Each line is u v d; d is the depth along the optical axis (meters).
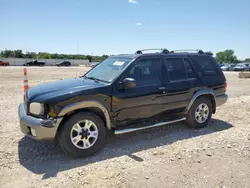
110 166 3.48
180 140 4.57
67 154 3.81
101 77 4.49
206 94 5.40
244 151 4.00
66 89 3.81
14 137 4.64
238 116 6.38
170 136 4.80
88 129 3.84
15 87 11.81
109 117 4.05
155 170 3.35
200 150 4.05
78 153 3.76
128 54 4.98
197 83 5.15
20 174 3.26
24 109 4.06
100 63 5.32
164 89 4.62
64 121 3.67
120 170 3.34
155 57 4.70
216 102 5.55
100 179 3.11
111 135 4.83
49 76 20.34
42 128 3.48
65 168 3.44
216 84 5.50
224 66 43.59
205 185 2.99
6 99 8.45
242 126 5.48
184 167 3.44
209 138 4.67
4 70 29.86
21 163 3.59
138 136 4.80
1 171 3.33
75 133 3.75
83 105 3.72
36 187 2.94
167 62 4.84
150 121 4.75
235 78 20.95
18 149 4.09
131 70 4.32
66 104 3.60
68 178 3.15
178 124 5.62
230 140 4.53
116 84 4.09
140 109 4.39
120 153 3.97
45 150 4.07
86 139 3.82
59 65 57.03
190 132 5.06
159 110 4.67
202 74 5.30
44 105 3.54
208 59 5.59
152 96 4.48
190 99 5.06
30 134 3.77
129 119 4.33
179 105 4.93
